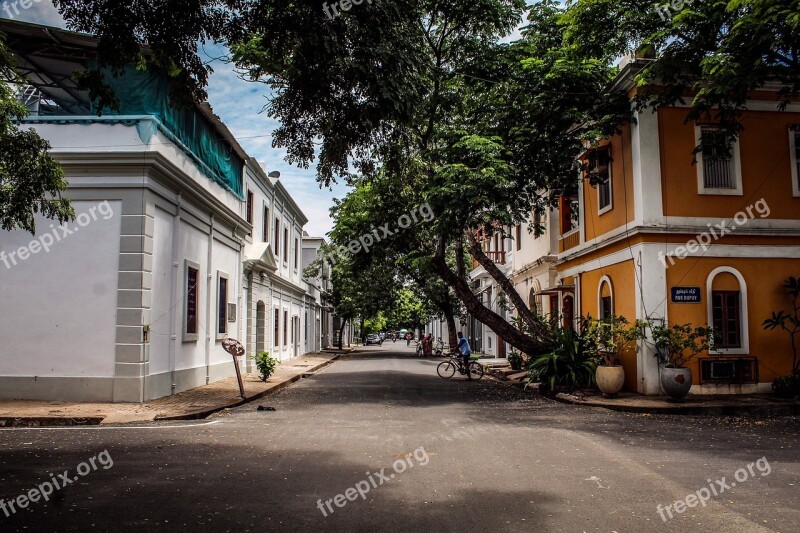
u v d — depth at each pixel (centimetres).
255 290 2202
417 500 558
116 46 720
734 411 1198
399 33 777
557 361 1493
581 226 1783
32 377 1180
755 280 1424
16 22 1179
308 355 3662
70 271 1202
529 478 643
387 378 2077
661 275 1395
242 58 1100
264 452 763
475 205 1378
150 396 1229
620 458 748
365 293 3703
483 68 1556
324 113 842
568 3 1348
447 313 3550
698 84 1180
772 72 1158
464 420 1071
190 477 628
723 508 540
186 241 1459
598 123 1454
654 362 1378
